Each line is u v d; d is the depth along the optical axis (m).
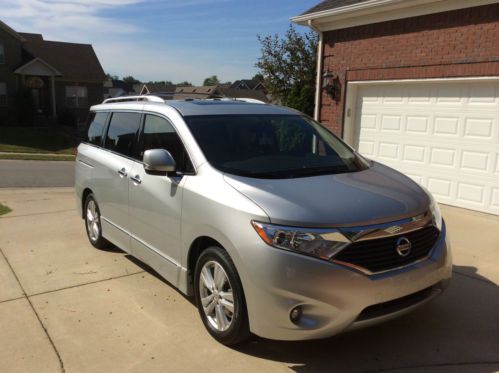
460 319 3.97
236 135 4.15
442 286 3.57
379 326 3.85
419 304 3.37
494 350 3.50
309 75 16.23
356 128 9.98
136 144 4.79
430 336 3.70
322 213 3.09
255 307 3.12
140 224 4.56
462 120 8.03
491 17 7.36
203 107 4.48
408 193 3.62
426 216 3.47
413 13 8.41
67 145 27.66
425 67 8.38
